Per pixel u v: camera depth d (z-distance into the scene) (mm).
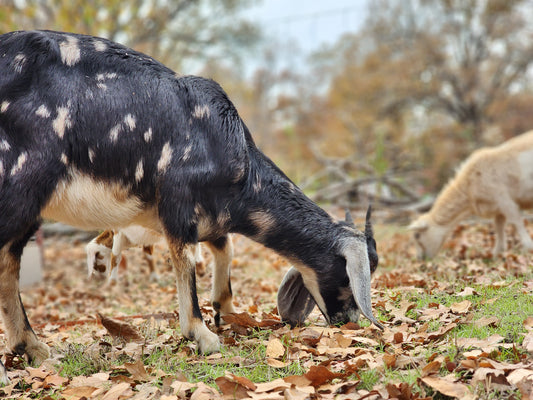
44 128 4852
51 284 12156
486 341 4777
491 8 32031
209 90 5449
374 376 4383
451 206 11469
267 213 5586
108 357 5305
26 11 16922
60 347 5883
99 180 5082
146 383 4625
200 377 4684
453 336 5113
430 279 7953
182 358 5051
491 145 28688
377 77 34406
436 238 11406
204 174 5219
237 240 13039
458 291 6781
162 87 5242
